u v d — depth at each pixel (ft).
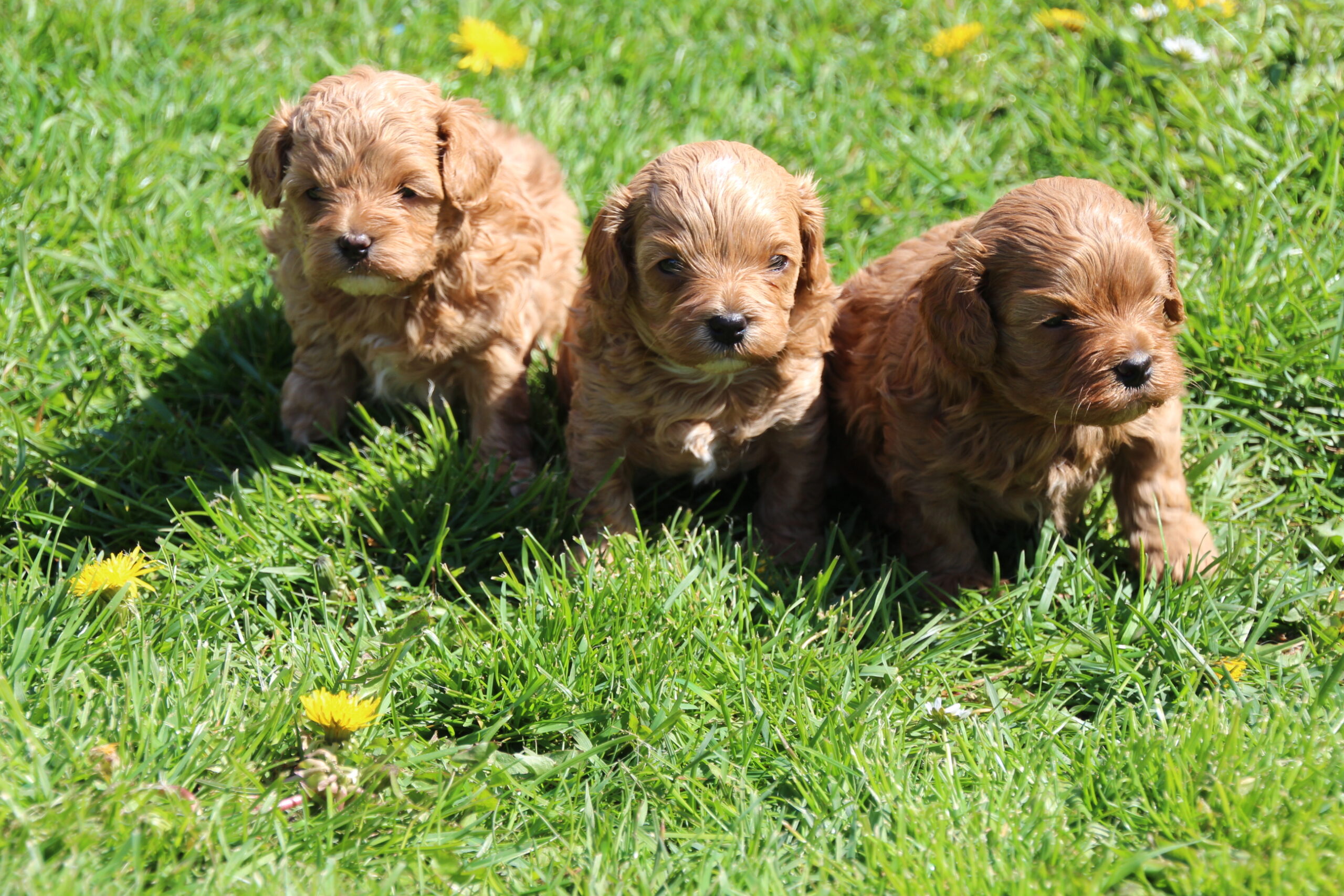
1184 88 6.36
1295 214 6.12
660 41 6.80
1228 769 5.19
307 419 5.92
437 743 5.37
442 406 5.99
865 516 5.88
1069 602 5.59
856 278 5.84
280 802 5.20
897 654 5.51
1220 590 5.56
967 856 5.13
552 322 6.05
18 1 6.67
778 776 5.30
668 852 5.22
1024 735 5.37
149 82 6.55
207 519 5.76
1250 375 5.88
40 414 5.87
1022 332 5.40
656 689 5.40
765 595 5.62
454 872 5.16
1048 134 6.42
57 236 6.13
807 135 6.48
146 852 5.09
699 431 5.66
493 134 5.93
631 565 5.60
